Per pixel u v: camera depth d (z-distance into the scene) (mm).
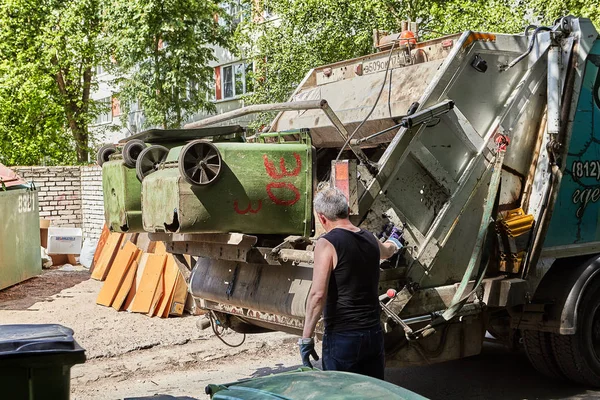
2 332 3270
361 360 4238
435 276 5301
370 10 13109
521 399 5906
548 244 5855
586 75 5898
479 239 5324
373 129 6203
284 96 13914
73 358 3104
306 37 13711
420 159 5246
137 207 5699
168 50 21219
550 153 5715
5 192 10766
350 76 6832
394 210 5133
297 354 7449
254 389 2881
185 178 4676
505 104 5711
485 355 7480
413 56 6254
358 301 4242
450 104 5254
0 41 23625
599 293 6047
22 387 3043
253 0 15812
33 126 23969
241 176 4863
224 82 27172
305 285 5090
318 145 6875
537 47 5809
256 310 5539
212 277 6070
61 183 15328
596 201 6129
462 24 11352
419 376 6707
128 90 22203
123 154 5637
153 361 7176
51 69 24031
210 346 7699
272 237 5281
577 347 5871
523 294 5578
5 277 10672
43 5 24047
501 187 5715
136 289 9398
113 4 20562
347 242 4238
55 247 13219
